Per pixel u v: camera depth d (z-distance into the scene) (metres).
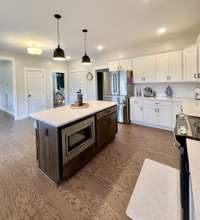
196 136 1.32
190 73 3.72
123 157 2.77
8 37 3.86
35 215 1.57
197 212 0.52
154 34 3.84
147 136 3.86
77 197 1.82
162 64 4.30
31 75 6.14
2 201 1.76
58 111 2.62
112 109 3.46
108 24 3.19
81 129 2.35
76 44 4.60
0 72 7.45
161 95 4.81
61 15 2.75
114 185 2.02
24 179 2.17
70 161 2.16
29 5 2.41
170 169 2.34
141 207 1.64
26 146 3.30
